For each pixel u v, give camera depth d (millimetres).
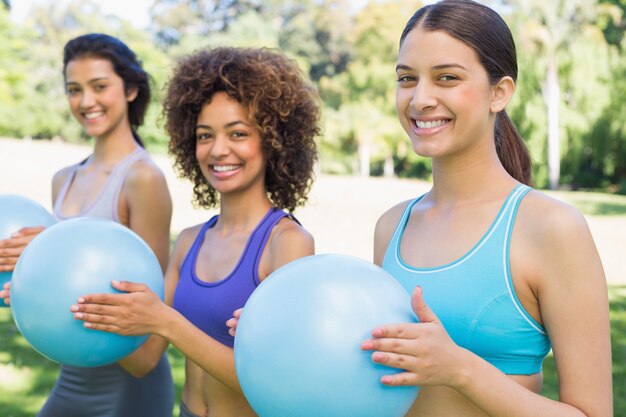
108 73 3078
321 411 1428
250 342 1491
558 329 1581
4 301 2430
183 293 2393
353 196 20094
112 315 1898
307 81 2676
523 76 28812
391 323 1447
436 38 1660
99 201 3018
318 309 1443
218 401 2254
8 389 4672
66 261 1938
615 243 12664
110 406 2727
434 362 1416
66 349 1942
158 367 2816
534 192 1688
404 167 38000
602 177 32844
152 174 2992
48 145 25750
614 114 29250
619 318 6828
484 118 1697
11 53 20078
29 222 2627
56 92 35312
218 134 2350
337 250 11359
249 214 2404
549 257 1585
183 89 2451
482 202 1738
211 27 57062
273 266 2262
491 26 1691
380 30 34531
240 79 2328
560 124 29516
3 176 18375
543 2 29453
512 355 1662
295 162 2562
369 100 34531
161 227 3020
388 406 1452
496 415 1487
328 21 44875
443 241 1754
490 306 1644
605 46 29656
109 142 3145
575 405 1542
